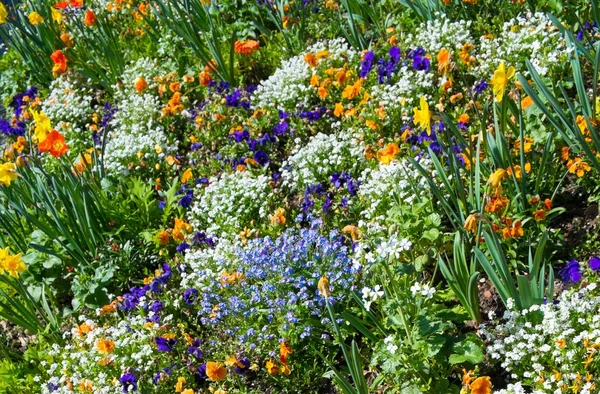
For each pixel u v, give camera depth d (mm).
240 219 3758
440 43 3959
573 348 2967
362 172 3674
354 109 3867
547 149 3314
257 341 3332
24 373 3480
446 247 3389
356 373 3010
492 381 3090
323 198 3680
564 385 2916
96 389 3301
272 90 4207
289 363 3279
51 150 3723
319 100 4172
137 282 3703
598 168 3262
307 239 3408
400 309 3057
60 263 3777
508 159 3312
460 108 3779
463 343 3057
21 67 5238
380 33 4281
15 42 4949
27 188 4027
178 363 3375
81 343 3455
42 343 3584
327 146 3818
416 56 3883
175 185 3939
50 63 4941
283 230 3678
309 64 4105
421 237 3346
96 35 4699
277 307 3322
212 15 4652
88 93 4797
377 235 3393
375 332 3246
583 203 3410
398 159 3674
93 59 4715
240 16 4656
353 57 4160
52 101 4656
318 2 4547
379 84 3979
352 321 3156
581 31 3744
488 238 3074
